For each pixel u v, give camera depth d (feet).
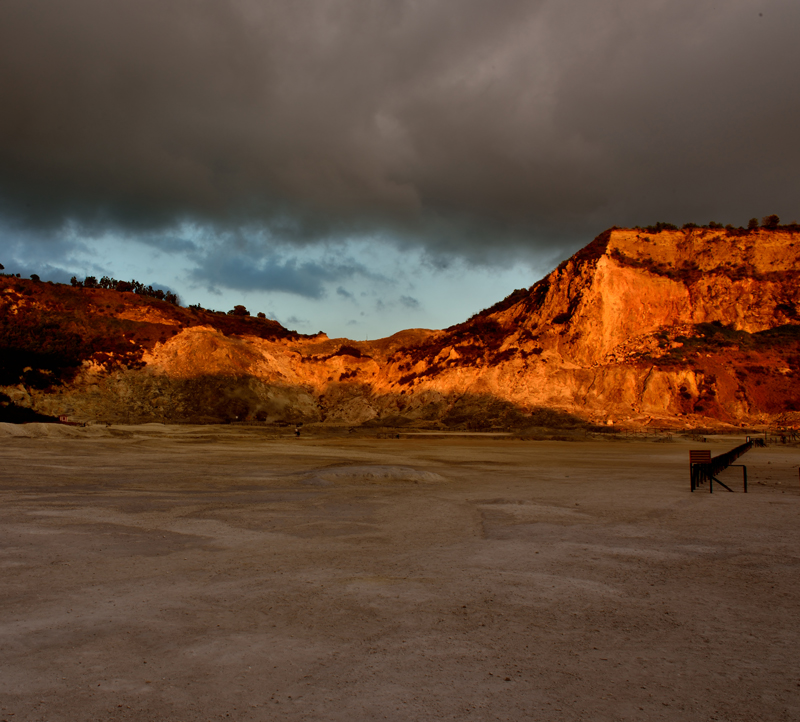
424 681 16.10
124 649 18.10
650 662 17.67
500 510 48.57
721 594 24.88
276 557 31.27
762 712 14.40
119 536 36.29
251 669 16.71
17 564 28.89
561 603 23.44
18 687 15.33
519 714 14.17
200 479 70.03
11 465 78.48
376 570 28.58
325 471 73.67
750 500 54.90
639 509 49.19
